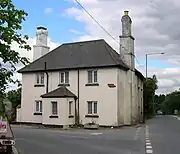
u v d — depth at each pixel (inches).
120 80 1290.6
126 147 613.0
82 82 1317.7
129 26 1398.9
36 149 596.7
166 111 5334.6
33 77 1433.3
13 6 359.6
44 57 1473.9
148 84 2485.2
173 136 843.4
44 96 1309.1
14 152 547.5
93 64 1296.8
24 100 1443.2
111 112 1249.4
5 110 417.1
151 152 541.0
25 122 1427.2
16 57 375.2
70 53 1432.1
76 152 550.0
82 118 1302.9
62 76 1371.8
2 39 359.3
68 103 1275.8
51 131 1048.8
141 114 1788.9
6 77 373.1
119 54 1405.0
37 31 1550.2
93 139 772.6
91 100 1291.8
